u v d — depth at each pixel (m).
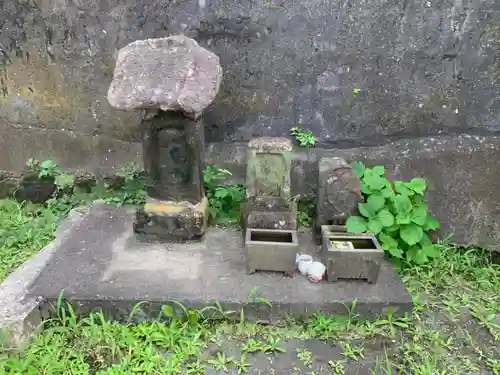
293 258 1.57
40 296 1.48
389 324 1.51
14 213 2.04
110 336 1.41
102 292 1.50
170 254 1.70
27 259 1.74
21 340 1.39
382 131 1.93
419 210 1.73
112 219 1.92
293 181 1.99
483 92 1.83
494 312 1.60
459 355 1.43
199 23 1.86
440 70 1.83
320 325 1.48
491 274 1.79
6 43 1.95
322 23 1.82
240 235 1.83
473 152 1.85
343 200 1.71
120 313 1.49
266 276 1.60
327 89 1.90
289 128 1.97
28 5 1.89
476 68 1.80
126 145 2.06
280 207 1.72
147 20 1.88
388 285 1.58
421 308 1.59
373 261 1.54
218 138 2.01
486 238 1.92
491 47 1.77
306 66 1.88
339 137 1.96
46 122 2.07
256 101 1.94
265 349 1.41
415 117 1.90
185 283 1.55
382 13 1.79
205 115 1.97
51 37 1.93
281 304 1.49
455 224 1.93
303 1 1.79
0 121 2.08
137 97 1.48
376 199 1.69
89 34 1.91
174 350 1.40
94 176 2.10
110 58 1.94
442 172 1.89
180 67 1.54
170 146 1.66
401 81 1.86
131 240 1.78
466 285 1.74
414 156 1.90
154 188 1.75
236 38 1.87
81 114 2.04
